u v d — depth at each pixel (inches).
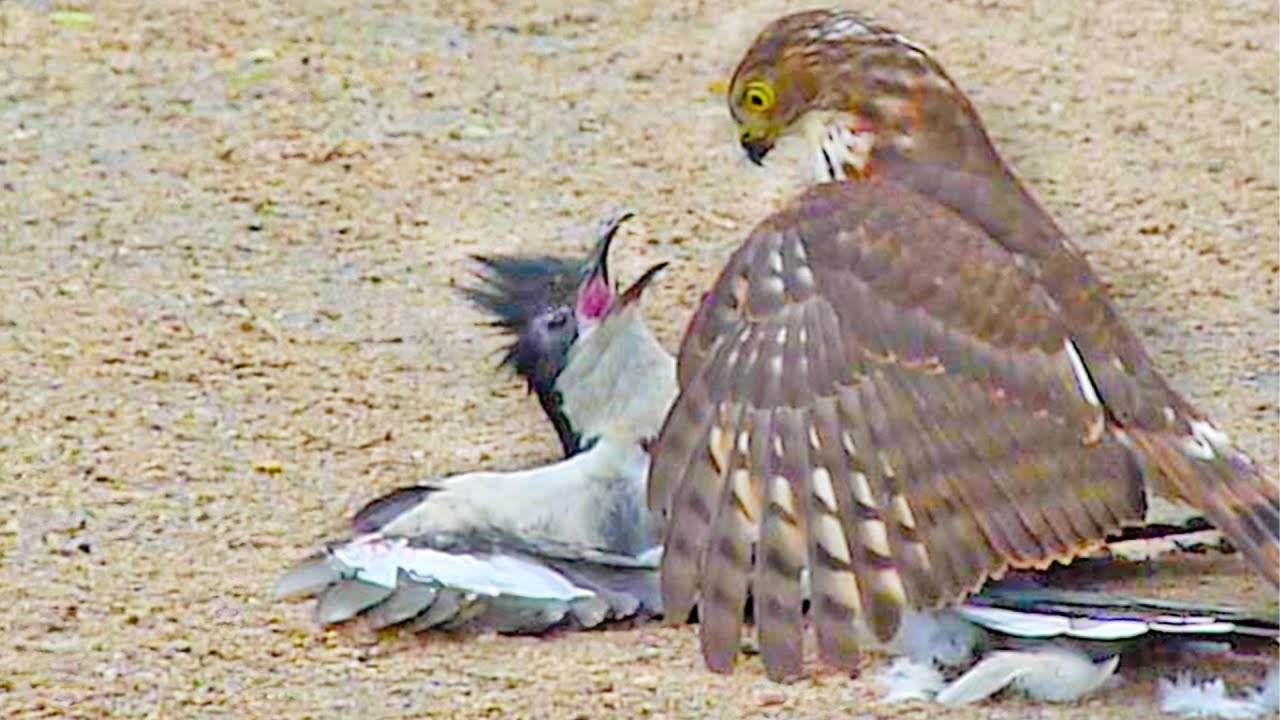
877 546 353.4
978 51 736.3
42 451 502.9
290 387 534.6
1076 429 366.9
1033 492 362.3
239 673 427.5
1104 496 367.6
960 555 356.2
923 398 359.9
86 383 532.4
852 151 429.4
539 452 509.0
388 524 447.8
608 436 444.8
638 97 697.0
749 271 368.8
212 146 660.1
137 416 518.9
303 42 725.9
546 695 418.3
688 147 665.0
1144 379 384.2
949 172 417.1
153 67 708.7
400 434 516.1
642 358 445.7
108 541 470.0
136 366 541.0
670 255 605.0
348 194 634.8
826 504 353.7
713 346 365.7
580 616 439.2
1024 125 689.6
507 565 439.5
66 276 585.0
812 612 354.6
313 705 417.7
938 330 363.3
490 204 633.0
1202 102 706.8
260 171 646.5
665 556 358.9
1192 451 381.4
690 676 424.8
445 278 591.5
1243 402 539.2
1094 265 610.9
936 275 366.3
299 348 552.7
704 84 706.2
